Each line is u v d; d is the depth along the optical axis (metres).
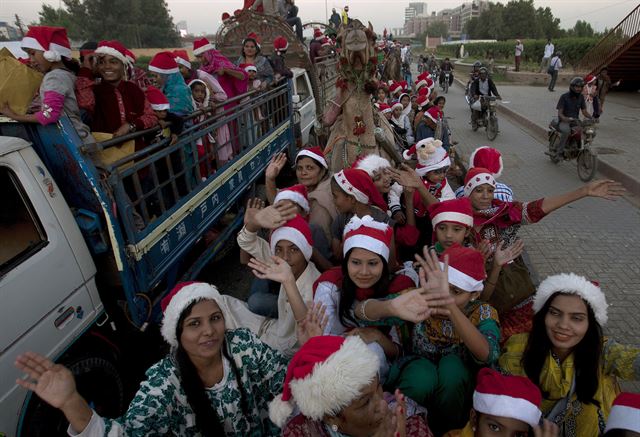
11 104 2.98
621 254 5.47
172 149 3.98
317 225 3.74
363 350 1.60
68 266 2.96
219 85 6.18
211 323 1.95
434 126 7.37
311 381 1.55
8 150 2.69
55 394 1.66
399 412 1.76
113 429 1.75
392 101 11.45
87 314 3.11
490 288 2.96
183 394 1.98
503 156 10.27
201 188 4.61
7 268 2.54
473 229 3.41
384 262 2.56
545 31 80.75
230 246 5.65
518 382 1.92
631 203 7.02
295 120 8.66
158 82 4.80
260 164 6.58
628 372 2.29
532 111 15.47
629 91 18.64
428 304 2.14
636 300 4.55
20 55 6.62
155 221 3.68
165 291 3.98
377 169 3.97
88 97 3.68
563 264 5.32
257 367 2.13
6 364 2.46
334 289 2.70
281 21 10.46
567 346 2.20
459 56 51.34
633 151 9.59
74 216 3.12
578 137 8.71
